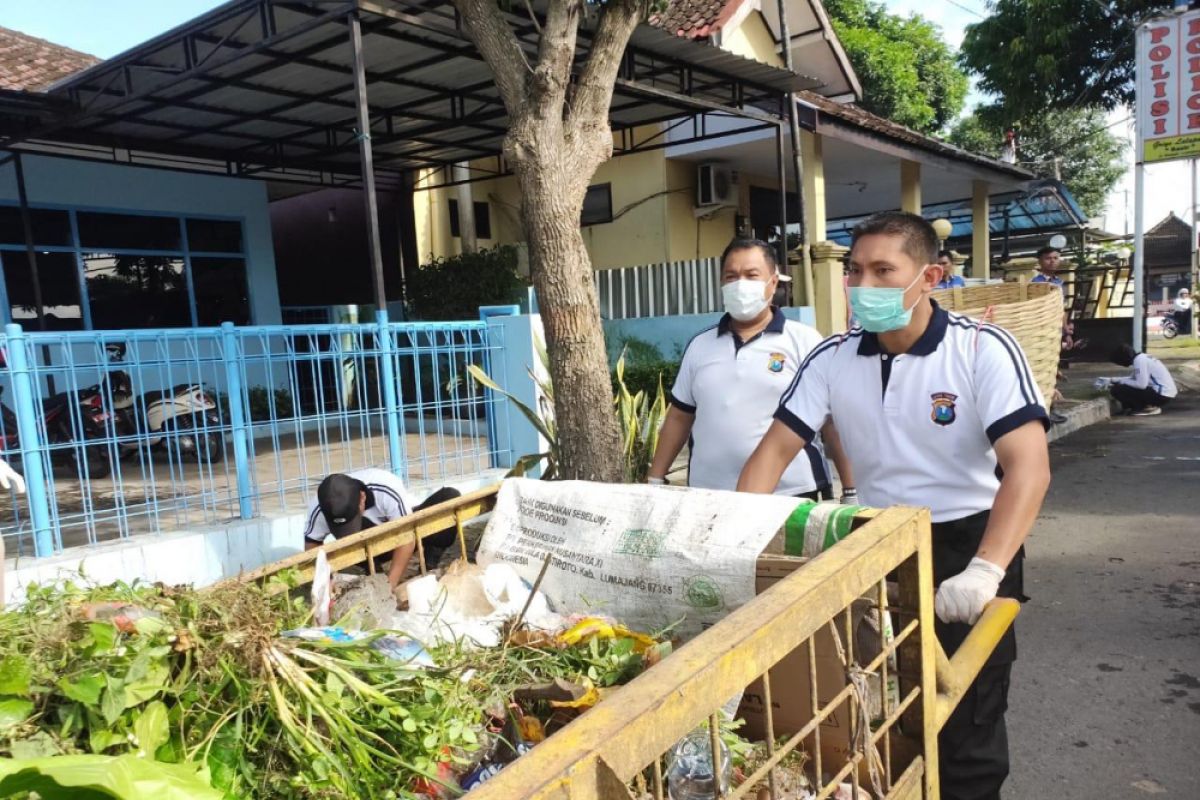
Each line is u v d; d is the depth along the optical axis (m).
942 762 2.23
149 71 7.30
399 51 7.23
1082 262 17.92
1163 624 4.24
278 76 7.73
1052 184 16.58
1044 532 5.92
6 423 6.95
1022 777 3.04
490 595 2.09
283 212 13.84
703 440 3.51
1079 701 3.55
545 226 3.72
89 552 4.16
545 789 0.81
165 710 1.28
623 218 12.43
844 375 2.43
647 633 1.97
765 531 1.85
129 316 10.01
